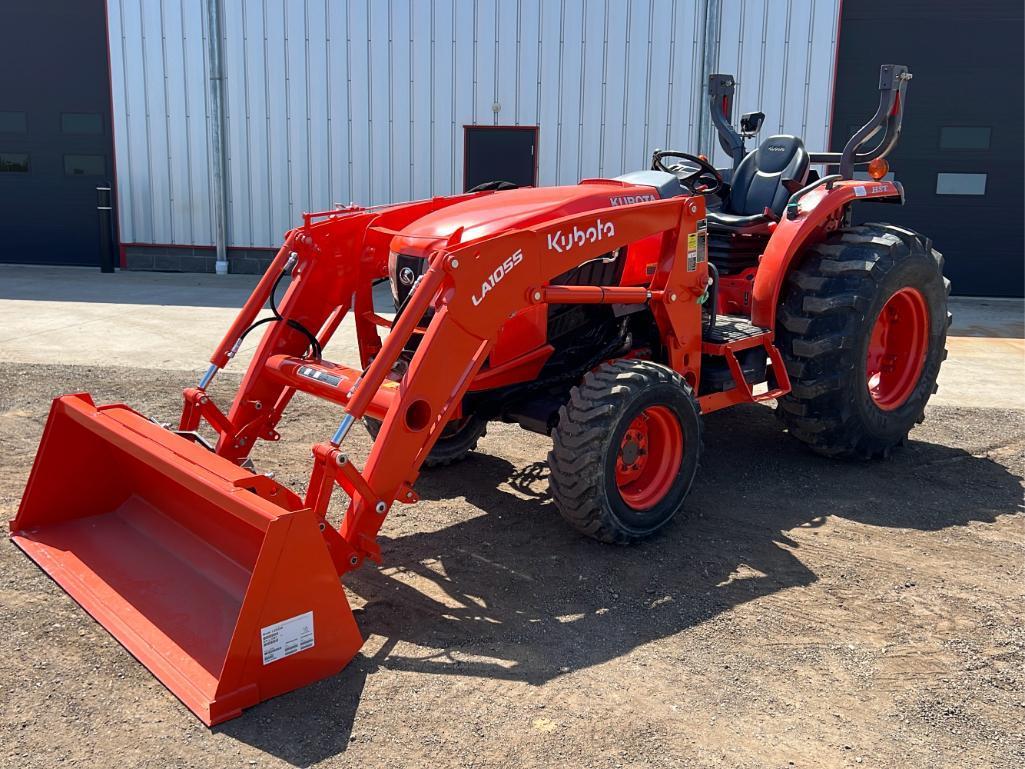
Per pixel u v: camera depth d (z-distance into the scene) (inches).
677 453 157.8
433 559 150.1
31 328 331.6
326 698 109.3
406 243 155.0
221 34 484.4
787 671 117.6
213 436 215.6
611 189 166.9
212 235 509.4
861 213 474.9
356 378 145.9
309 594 109.7
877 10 453.7
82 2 500.4
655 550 154.7
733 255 214.8
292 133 492.1
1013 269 474.0
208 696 105.6
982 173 464.8
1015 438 222.7
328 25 478.6
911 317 204.7
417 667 117.0
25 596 130.8
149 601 124.2
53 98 513.3
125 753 98.5
